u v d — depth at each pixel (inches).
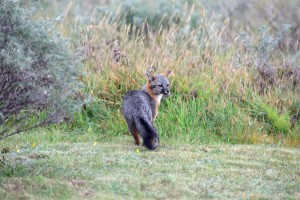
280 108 778.8
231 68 828.6
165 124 722.8
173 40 890.1
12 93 482.3
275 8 1222.3
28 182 493.7
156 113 682.8
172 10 1109.7
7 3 470.9
